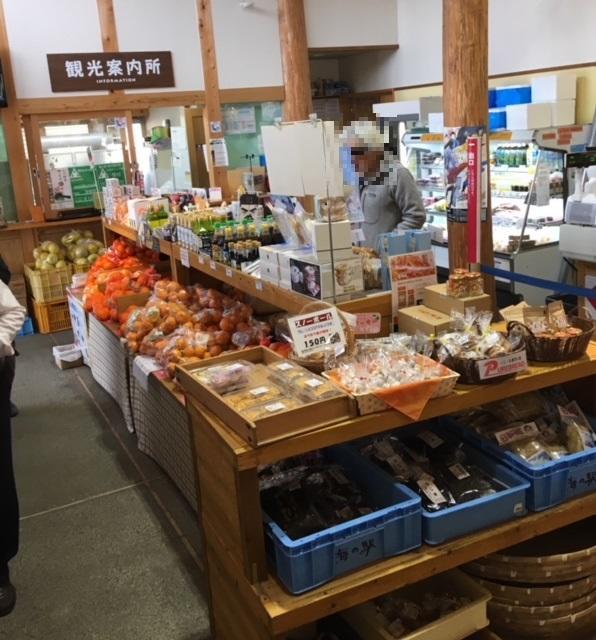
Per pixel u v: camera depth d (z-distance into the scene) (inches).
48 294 249.4
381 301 91.7
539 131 200.4
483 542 72.9
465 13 138.3
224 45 290.2
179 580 102.7
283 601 65.2
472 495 75.4
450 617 72.6
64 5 260.7
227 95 294.0
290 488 77.4
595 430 86.9
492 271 106.3
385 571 68.3
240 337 123.3
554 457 79.3
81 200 278.7
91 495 130.1
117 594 100.3
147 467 139.7
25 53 257.3
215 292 148.4
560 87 225.1
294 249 101.3
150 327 140.9
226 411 69.6
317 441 67.1
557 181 205.8
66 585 103.2
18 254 267.0
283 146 92.5
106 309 169.2
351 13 309.1
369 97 350.6
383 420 69.9
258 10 294.4
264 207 138.9
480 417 87.0
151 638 90.9
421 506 71.6
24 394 186.9
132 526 118.3
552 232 205.9
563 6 233.6
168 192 207.2
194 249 139.2
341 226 89.6
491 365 73.6
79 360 207.8
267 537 70.6
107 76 270.8
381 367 74.3
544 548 83.4
